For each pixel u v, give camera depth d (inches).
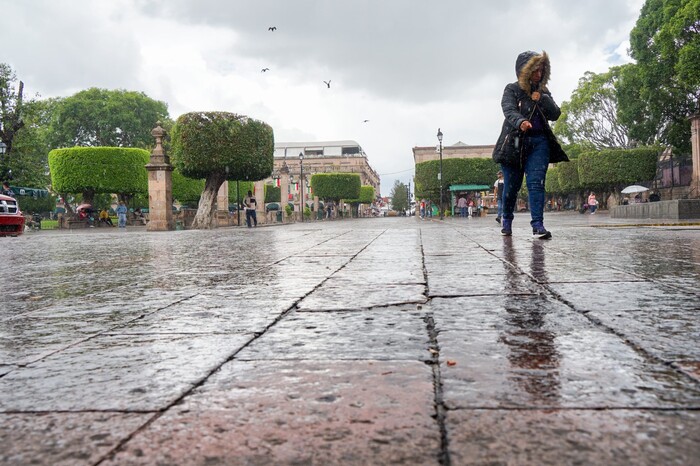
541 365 50.3
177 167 815.7
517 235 283.6
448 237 291.4
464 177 1708.9
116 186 1262.3
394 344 60.6
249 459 32.9
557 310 78.4
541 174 239.3
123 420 40.1
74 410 42.5
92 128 2066.9
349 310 83.7
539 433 35.2
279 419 39.2
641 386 43.7
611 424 36.3
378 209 4436.5
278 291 108.3
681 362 50.1
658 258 150.2
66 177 1229.1
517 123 222.5
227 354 58.9
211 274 147.2
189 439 36.3
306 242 290.0
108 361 57.7
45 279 150.6
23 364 57.7
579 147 1758.1
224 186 1154.7
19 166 1119.0
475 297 91.7
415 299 91.0
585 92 1660.9
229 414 40.6
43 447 35.6
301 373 50.4
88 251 280.1
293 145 4522.6
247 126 827.4
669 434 34.6
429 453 32.8
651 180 1485.0
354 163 3949.3
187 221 1005.8
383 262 159.6
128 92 2118.6
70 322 83.3
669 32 1035.9
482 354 54.9
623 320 69.8
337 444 34.6
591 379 45.8
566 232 302.8
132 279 142.9
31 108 1088.2
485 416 38.3
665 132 1368.1
